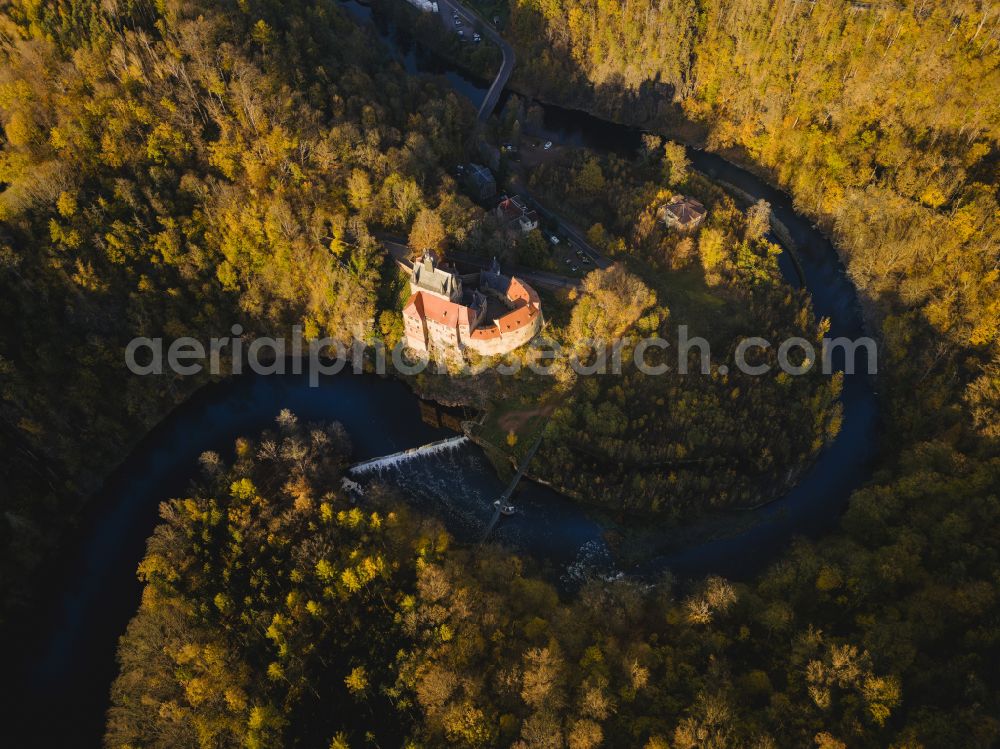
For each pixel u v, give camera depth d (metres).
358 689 156.88
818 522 196.00
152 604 169.12
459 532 195.38
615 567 188.50
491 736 144.38
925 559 172.75
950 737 133.62
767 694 148.88
